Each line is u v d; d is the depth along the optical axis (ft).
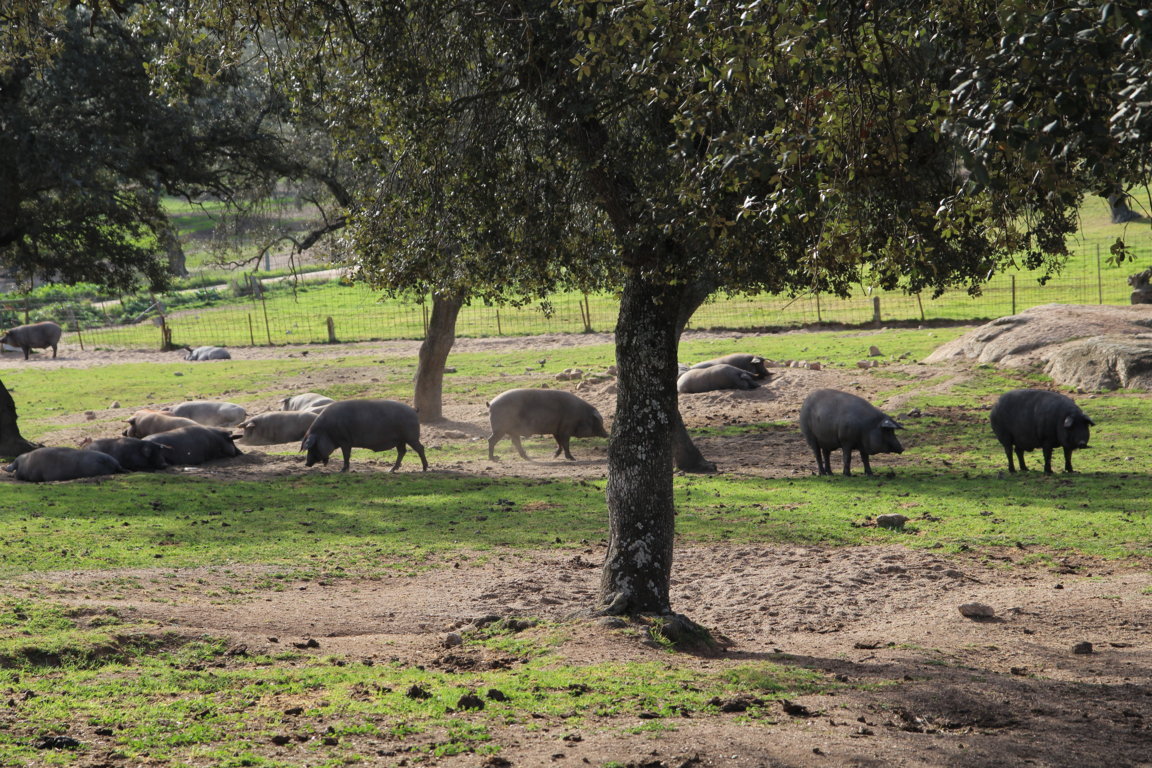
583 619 34.09
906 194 28.68
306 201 102.83
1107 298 149.59
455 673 28.60
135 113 77.61
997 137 18.04
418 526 52.37
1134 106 16.49
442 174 35.94
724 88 25.99
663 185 31.78
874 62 26.73
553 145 33.94
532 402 78.38
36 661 28.04
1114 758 21.89
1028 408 66.13
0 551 43.83
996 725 24.35
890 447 66.13
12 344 157.38
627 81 28.99
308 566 44.19
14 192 78.89
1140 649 32.73
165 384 124.06
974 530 50.47
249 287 234.38
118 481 65.05
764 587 42.01
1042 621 36.47
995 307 148.97
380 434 72.90
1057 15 17.38
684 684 26.89
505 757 20.97
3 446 78.43
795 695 26.43
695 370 104.06
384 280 37.22
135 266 103.91
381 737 22.22
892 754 21.53
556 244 34.78
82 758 20.22
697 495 60.95
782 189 24.59
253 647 31.09
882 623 37.50
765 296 174.70
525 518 54.39
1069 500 56.70
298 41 38.37
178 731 22.24
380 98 37.14
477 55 36.91
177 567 43.04
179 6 37.93
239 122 86.28
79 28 74.38
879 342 123.85
